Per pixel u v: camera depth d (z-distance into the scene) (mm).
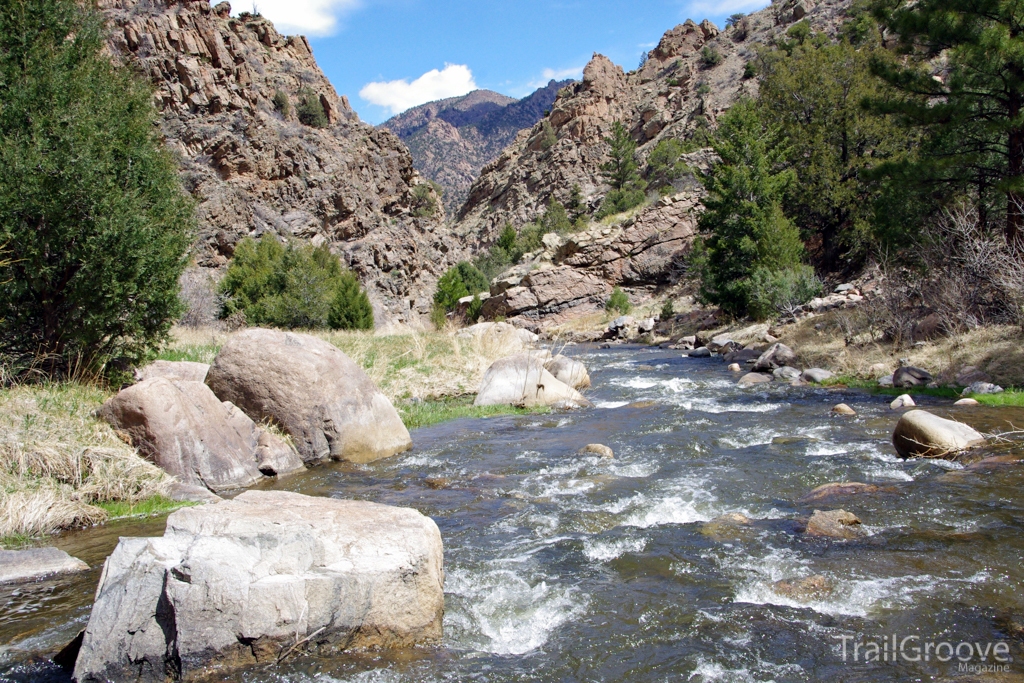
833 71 34000
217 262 47938
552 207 79812
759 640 3953
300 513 4273
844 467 7594
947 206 16875
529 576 4984
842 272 31156
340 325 30672
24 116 9219
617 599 4562
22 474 6602
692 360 21609
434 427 11336
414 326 35688
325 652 3852
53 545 5816
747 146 30094
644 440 9625
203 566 3703
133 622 3613
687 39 109062
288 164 56531
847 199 30234
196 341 18953
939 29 15977
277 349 9031
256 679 3578
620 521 6145
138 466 7180
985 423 9039
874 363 14445
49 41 9922
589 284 44750
